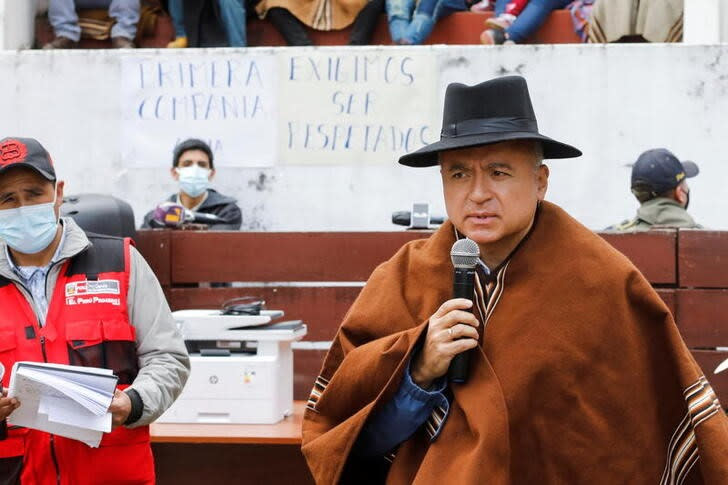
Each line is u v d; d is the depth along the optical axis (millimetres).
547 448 3379
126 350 4215
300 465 5535
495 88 3455
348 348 3660
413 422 3475
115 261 4297
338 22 9594
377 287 3725
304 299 6418
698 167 8555
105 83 9141
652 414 3463
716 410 3406
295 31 9555
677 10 9133
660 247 6047
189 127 9062
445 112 3574
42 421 3943
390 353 3453
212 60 9023
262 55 8977
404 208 8875
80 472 4113
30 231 4078
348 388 3557
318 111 8938
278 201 8977
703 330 5984
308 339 6410
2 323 4133
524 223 3488
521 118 3463
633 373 3426
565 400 3389
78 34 9812
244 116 9000
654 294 3467
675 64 8664
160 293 4391
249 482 5555
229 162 9008
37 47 10078
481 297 3543
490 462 3270
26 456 4090
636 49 8703
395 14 9438
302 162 8945
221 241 6504
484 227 3443
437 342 3375
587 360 3404
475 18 9648
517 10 9312
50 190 4141
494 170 3451
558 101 8766
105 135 9148
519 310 3461
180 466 5578
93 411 3848
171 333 4352
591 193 8742
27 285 4211
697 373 3438
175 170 8195
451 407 3459
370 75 8891
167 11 10055
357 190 8914
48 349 4129
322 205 8938
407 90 8867
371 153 8906
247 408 5473
